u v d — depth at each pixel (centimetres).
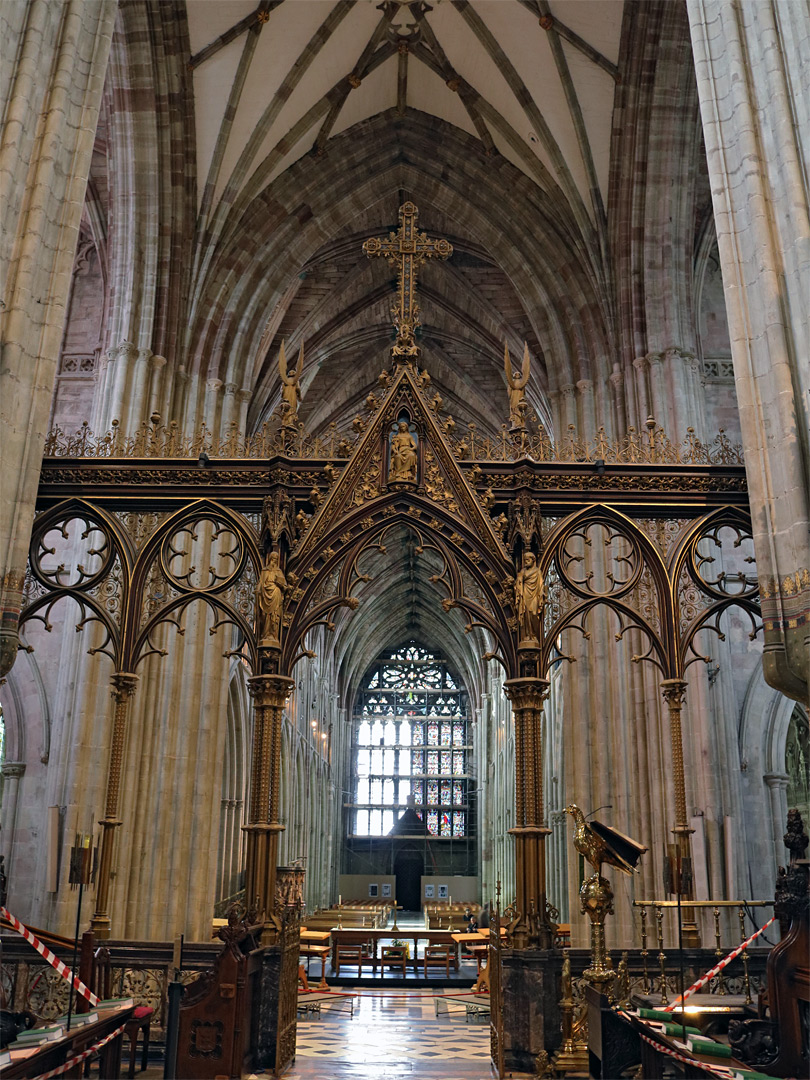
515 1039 886
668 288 1897
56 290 927
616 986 876
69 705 1564
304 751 3800
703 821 1537
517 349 2664
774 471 867
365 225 2550
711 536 980
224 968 832
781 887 695
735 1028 666
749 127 929
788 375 863
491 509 1009
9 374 878
